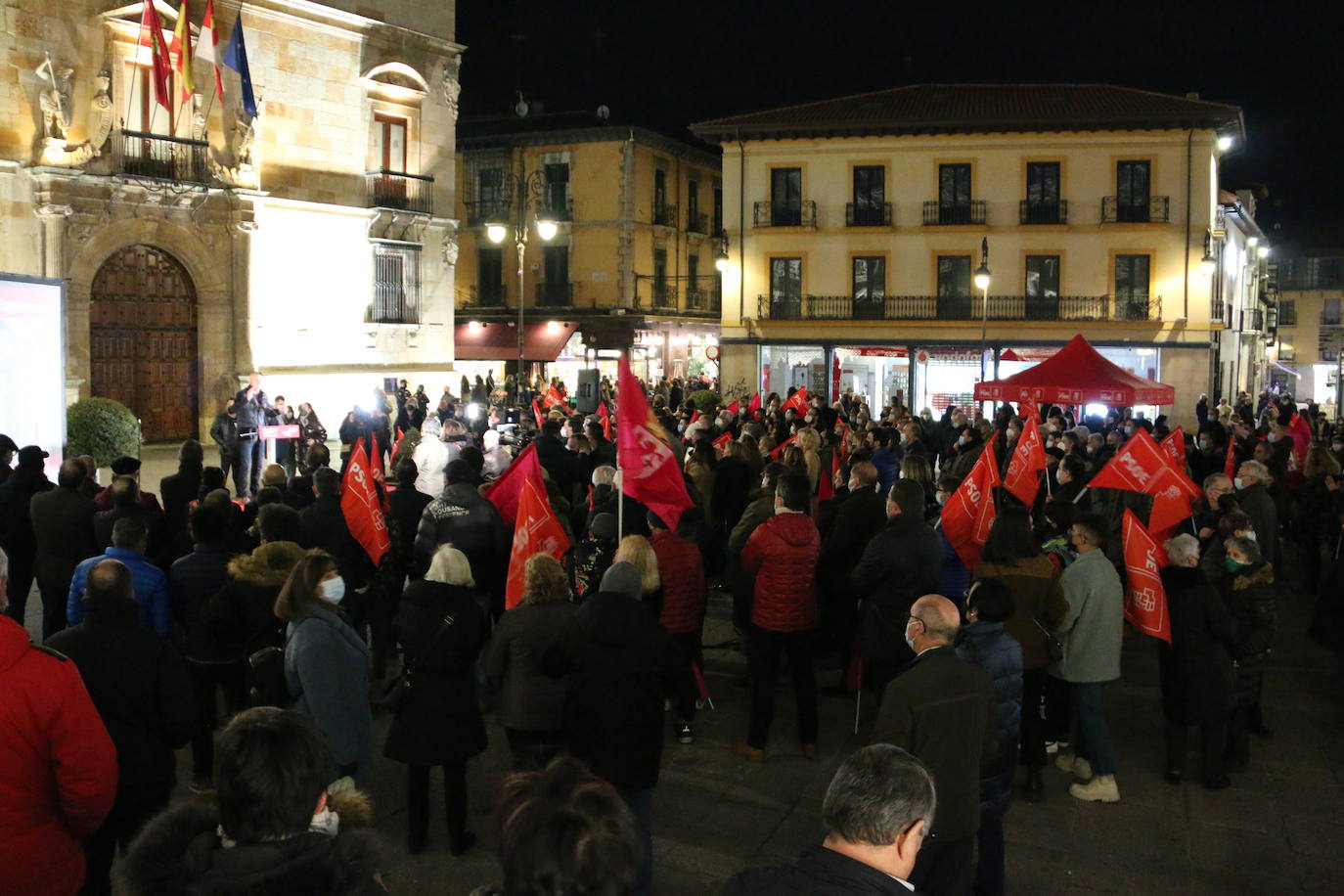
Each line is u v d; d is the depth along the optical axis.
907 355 37.41
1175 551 7.27
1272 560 10.27
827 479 11.99
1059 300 36.41
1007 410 20.08
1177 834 6.76
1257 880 6.18
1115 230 35.91
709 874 6.17
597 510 9.40
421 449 11.31
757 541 7.69
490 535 8.86
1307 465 13.34
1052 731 8.01
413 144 30.02
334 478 8.85
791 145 37.88
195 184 24.23
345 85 28.03
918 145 37.03
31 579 9.92
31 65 21.73
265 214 26.31
